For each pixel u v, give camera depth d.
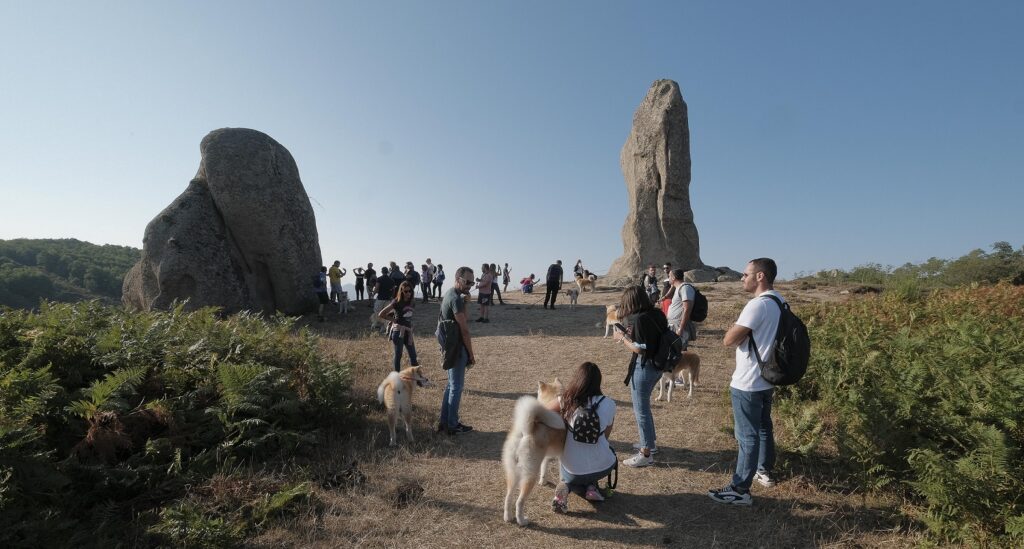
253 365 5.71
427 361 10.48
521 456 4.03
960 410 4.81
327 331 14.30
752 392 4.17
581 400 4.29
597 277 29.09
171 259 14.48
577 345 12.21
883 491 4.41
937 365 5.75
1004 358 5.93
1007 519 3.49
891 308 11.10
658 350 4.89
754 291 4.39
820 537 3.85
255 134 16.31
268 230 15.88
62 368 5.63
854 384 5.96
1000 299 10.73
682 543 3.83
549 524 4.12
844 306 12.19
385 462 5.28
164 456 4.68
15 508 3.52
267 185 15.83
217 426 5.12
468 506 4.41
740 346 4.28
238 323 7.62
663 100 26.22
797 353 4.00
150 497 4.19
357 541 3.79
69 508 3.97
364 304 19.56
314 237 17.59
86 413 4.62
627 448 5.75
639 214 26.28
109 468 4.30
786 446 5.08
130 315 7.77
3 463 3.67
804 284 20.02
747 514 4.21
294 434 5.26
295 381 6.32
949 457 4.42
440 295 23.61
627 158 27.72
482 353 11.57
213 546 3.51
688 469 5.12
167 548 3.50
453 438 6.14
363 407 6.92
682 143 25.81
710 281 23.61
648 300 5.04
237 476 4.45
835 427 5.23
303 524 3.94
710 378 8.65
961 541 3.67
